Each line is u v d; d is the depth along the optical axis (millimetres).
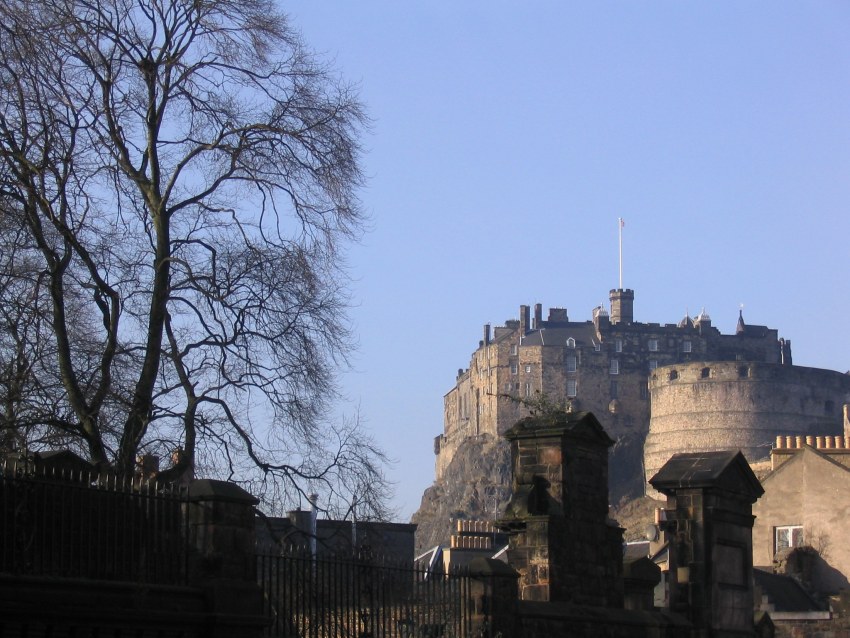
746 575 38188
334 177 36312
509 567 27312
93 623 18531
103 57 33375
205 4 35031
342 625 22797
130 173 33906
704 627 35562
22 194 31219
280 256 35344
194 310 34406
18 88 31234
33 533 18094
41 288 32219
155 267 33531
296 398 34469
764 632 42500
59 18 32656
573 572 30469
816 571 74188
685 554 36219
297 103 36406
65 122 32250
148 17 34656
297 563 22250
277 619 21688
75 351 32531
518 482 31016
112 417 32406
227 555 20781
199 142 35719
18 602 17562
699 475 36500
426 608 25219
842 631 62812
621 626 31281
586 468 31641
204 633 20234
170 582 20219
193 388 33844
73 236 31156
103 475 25078
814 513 75875
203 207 35656
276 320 34844
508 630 26719
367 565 23688
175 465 31406
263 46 36062
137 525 19828
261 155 35562
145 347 32906
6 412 28953
